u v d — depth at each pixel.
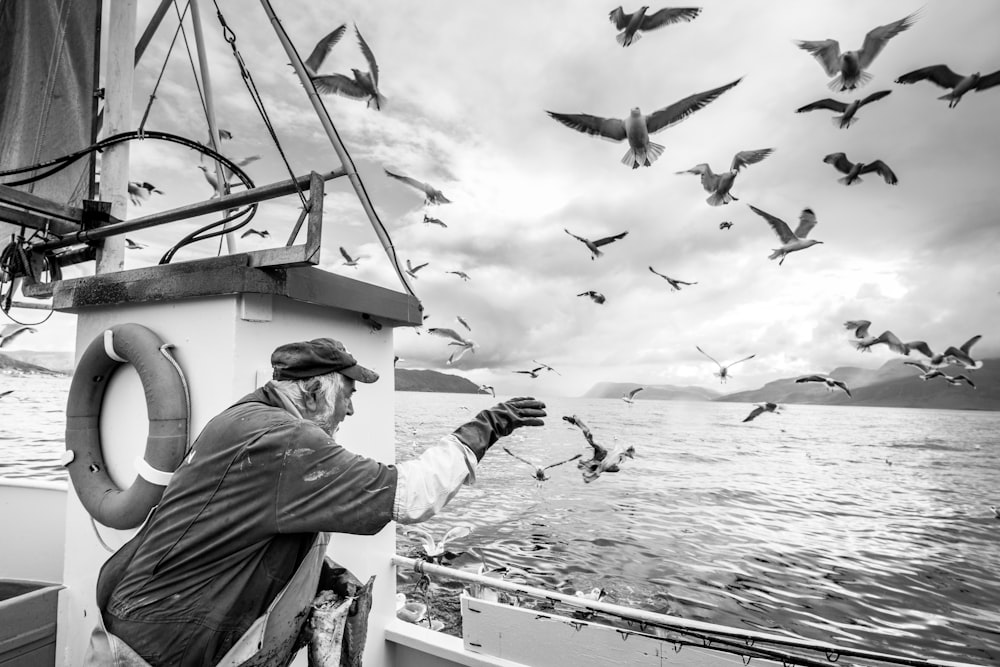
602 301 10.46
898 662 1.58
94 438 1.98
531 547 19.81
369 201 2.62
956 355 14.80
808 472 47.53
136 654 1.19
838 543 23.94
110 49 3.28
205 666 1.18
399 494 1.11
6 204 2.56
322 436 1.20
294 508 1.13
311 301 1.82
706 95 8.91
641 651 1.88
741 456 57.03
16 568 3.19
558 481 37.50
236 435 1.19
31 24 3.66
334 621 1.37
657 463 49.78
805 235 11.14
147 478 1.68
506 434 1.38
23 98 3.67
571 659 1.98
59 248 2.72
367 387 2.21
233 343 1.68
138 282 1.87
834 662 1.61
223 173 2.69
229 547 1.16
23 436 37.09
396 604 2.40
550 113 9.37
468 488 33.72
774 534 25.27
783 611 15.92
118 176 3.25
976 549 23.19
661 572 18.14
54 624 1.99
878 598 17.06
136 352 1.79
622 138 9.08
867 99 10.98
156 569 1.19
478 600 2.17
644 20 8.63
